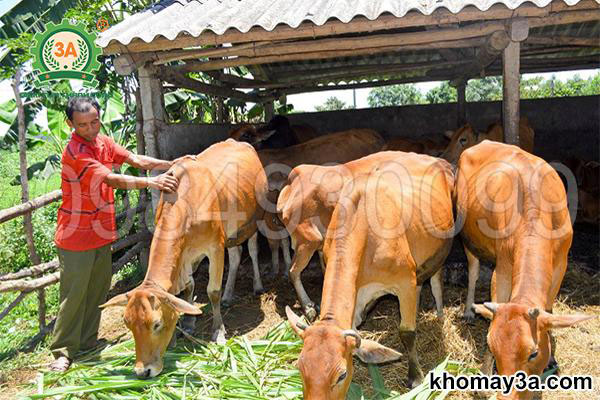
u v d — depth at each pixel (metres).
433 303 5.19
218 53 5.82
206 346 4.68
